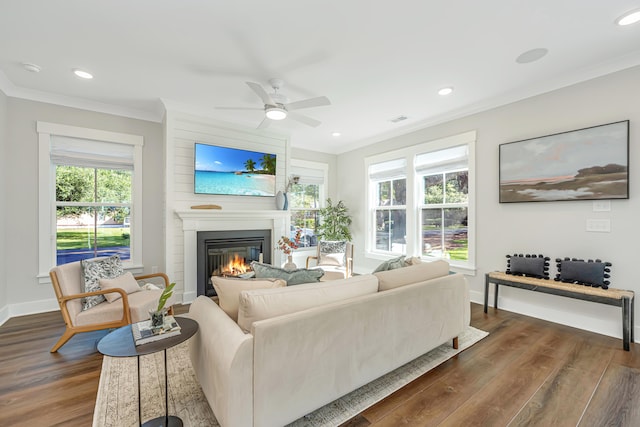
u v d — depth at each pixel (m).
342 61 2.64
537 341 2.66
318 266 4.71
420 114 4.05
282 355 1.44
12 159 3.23
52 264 3.50
